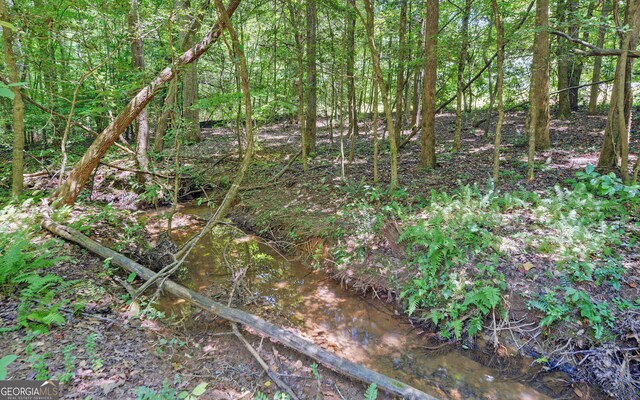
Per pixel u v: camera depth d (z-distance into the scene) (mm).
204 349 3945
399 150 11570
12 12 6688
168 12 7367
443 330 4520
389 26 11359
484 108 20156
